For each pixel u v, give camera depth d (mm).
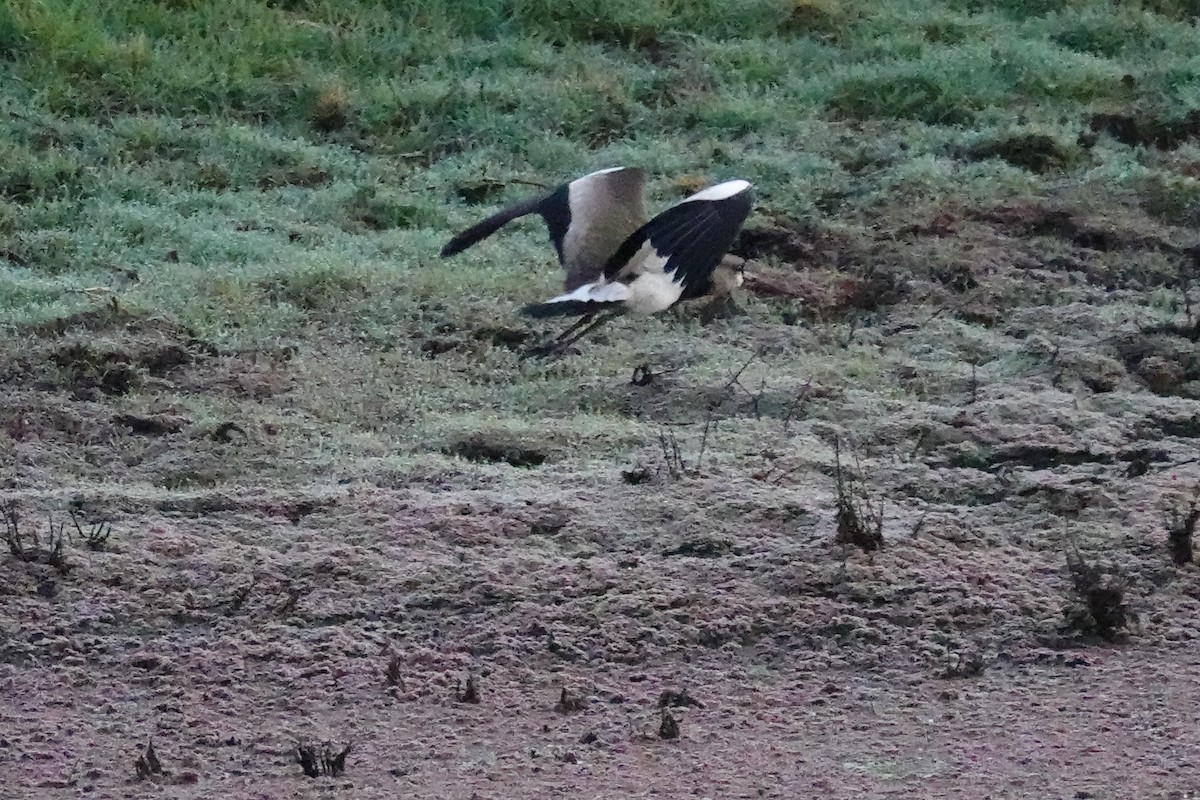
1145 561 10367
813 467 12242
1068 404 13906
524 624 9398
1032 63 23859
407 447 13055
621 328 15836
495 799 7230
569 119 22000
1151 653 9227
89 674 8852
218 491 11719
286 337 15477
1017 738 8023
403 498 11359
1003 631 9406
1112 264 18297
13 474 12312
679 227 8023
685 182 19891
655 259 8164
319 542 10578
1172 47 25391
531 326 15727
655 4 25188
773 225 18516
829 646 9266
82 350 14523
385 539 10625
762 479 11930
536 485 11820
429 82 22688
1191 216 19562
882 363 15172
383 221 19141
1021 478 11867
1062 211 19344
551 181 20281
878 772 7590
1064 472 12227
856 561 10094
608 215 8742
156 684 8727
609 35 24766
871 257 18031
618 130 22047
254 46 22984
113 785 7465
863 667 9055
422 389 14438
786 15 25484
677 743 7996
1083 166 21047
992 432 13125
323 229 18500
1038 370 15242
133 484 12242
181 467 12547
